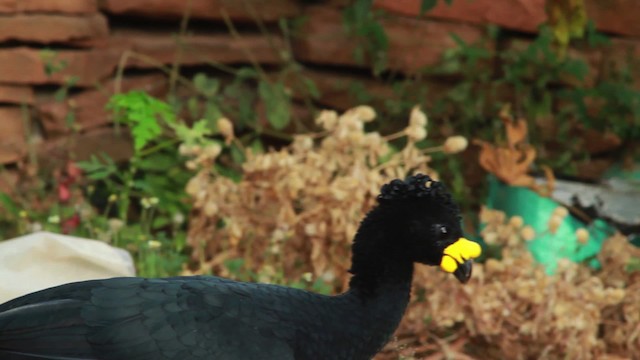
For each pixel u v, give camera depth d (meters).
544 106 12.42
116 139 11.33
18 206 10.77
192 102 11.66
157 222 10.56
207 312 5.79
